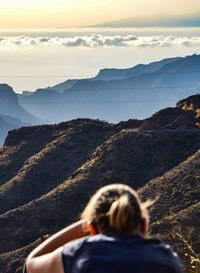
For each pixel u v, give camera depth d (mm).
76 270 4801
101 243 4879
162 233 70375
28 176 135625
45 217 105062
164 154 121250
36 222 103938
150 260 4773
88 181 117062
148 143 124438
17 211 107625
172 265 4797
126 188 5039
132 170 119812
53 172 135625
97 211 4953
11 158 152500
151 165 120125
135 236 4926
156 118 139750
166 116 139750
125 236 4910
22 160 150125
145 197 94312
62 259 4863
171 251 4922
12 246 99125
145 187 98688
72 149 142125
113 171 119500
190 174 97312
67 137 147000
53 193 113375
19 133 161750
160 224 72688
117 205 4879
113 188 5031
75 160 137750
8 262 87750
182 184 95000
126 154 123188
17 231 102188
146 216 4992
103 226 4938
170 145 122812
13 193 131500
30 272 4938
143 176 118000
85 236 5086
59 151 141625
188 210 76938
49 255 4945
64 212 107438
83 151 141000
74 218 104750
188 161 103312
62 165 137250
